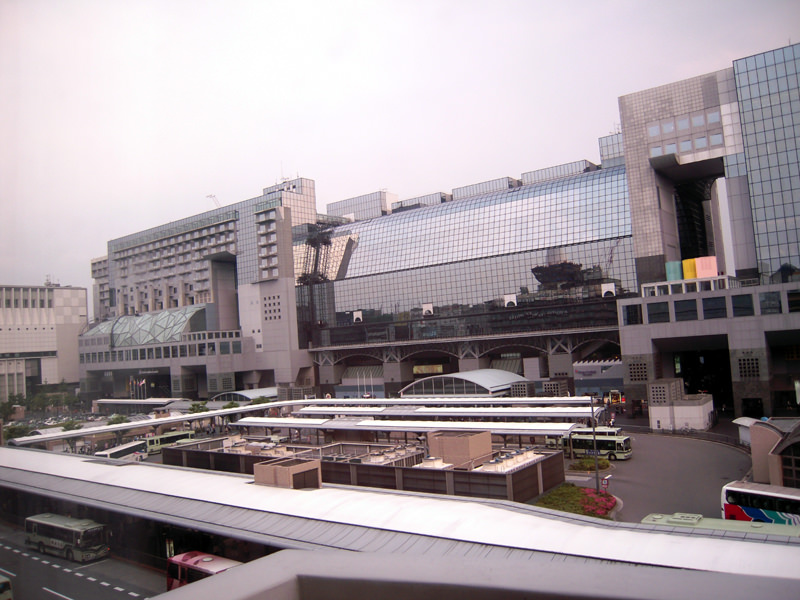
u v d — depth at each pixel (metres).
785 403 101.44
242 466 70.56
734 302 97.06
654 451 78.56
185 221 199.12
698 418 89.62
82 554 47.31
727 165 110.25
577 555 30.27
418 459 66.12
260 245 176.38
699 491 58.69
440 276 158.00
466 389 122.19
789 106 99.06
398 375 161.00
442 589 6.48
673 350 112.62
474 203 161.88
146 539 48.16
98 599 39.94
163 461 79.62
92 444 109.69
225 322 193.75
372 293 169.88
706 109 113.88
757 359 94.38
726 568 26.44
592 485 63.25
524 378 135.38
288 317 172.50
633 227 123.44
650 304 105.06
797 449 52.62
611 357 137.88
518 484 53.69
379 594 6.70
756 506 46.12
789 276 98.00
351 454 71.25
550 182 154.00
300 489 48.34
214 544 43.75
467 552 32.78
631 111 123.12
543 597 6.09
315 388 175.12
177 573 40.62
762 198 100.94
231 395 161.25
